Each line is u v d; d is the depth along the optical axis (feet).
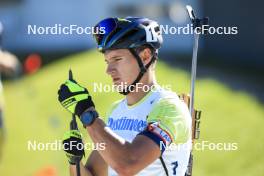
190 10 41.65
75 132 38.29
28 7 242.58
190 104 40.83
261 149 91.45
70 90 35.45
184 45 239.91
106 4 242.78
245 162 89.35
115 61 37.58
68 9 241.96
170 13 241.96
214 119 104.42
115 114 39.70
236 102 112.06
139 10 241.96
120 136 38.52
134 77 37.68
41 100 144.97
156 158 35.35
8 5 243.19
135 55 37.40
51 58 226.79
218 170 88.69
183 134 37.06
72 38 241.14
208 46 239.71
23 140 115.34
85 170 41.06
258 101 123.65
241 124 100.94
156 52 38.45
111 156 34.32
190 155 40.42
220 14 236.63
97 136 34.68
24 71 196.03
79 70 152.56
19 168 99.25
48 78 162.30
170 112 36.45
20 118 133.39
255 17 229.86
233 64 225.56
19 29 242.78
